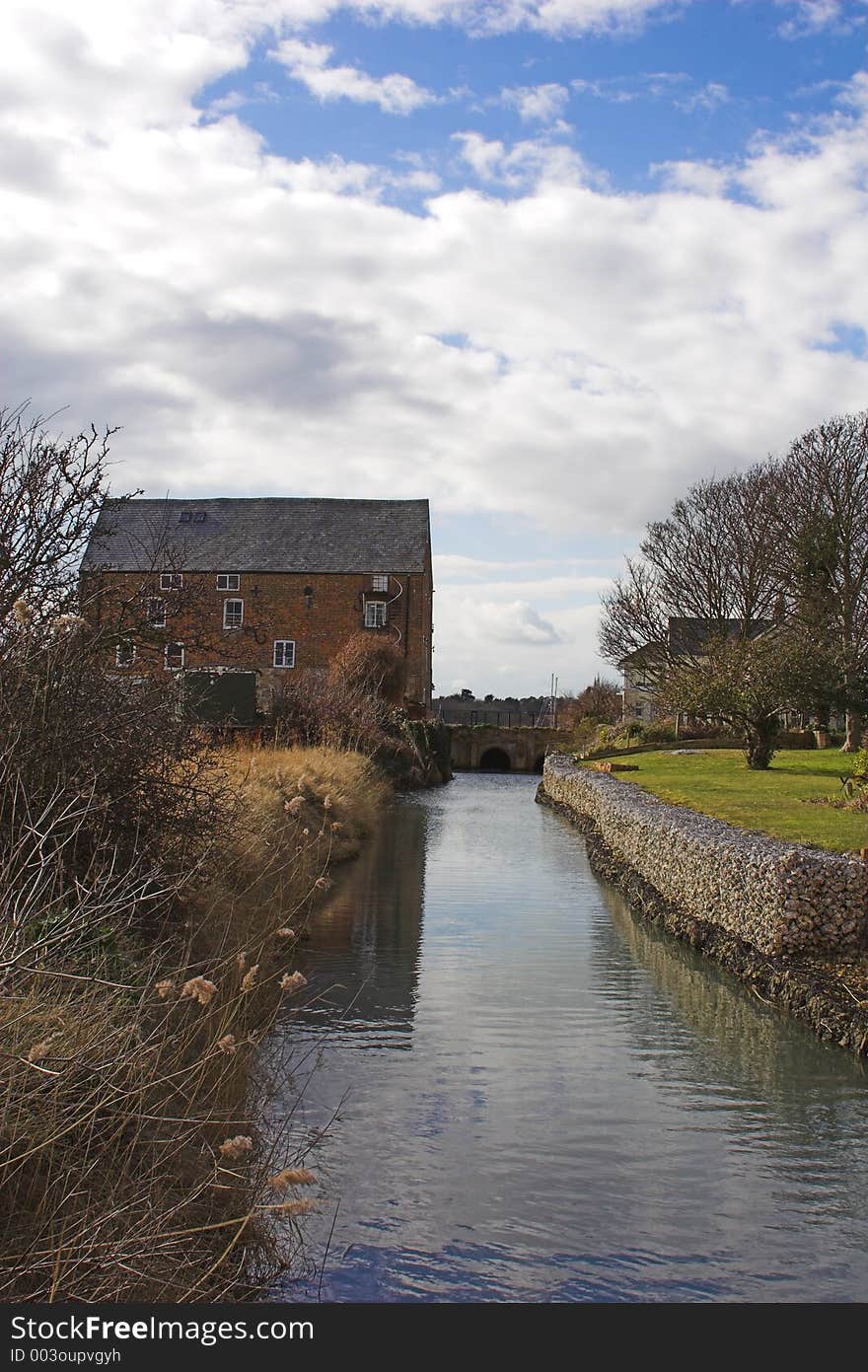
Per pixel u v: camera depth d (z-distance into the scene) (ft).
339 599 185.47
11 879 19.77
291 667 184.24
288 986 19.13
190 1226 17.12
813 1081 28.43
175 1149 17.72
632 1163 23.02
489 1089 27.14
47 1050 15.40
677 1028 33.09
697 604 148.25
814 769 104.01
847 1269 18.88
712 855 44.09
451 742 214.69
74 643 26.73
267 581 186.19
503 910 52.65
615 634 155.43
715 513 150.61
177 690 31.86
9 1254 14.24
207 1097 20.52
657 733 163.32
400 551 188.96
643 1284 18.22
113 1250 14.34
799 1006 33.81
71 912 20.12
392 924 48.29
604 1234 19.88
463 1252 19.08
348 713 117.08
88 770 25.45
